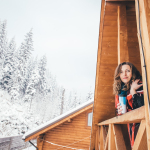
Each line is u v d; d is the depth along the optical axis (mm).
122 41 2322
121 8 2391
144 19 729
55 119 7352
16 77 28609
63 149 7406
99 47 2723
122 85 1491
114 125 1615
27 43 37906
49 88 42438
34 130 7121
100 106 3496
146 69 666
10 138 10602
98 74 3012
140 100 1259
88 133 7617
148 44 665
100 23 2525
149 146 585
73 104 36719
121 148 1391
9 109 22016
